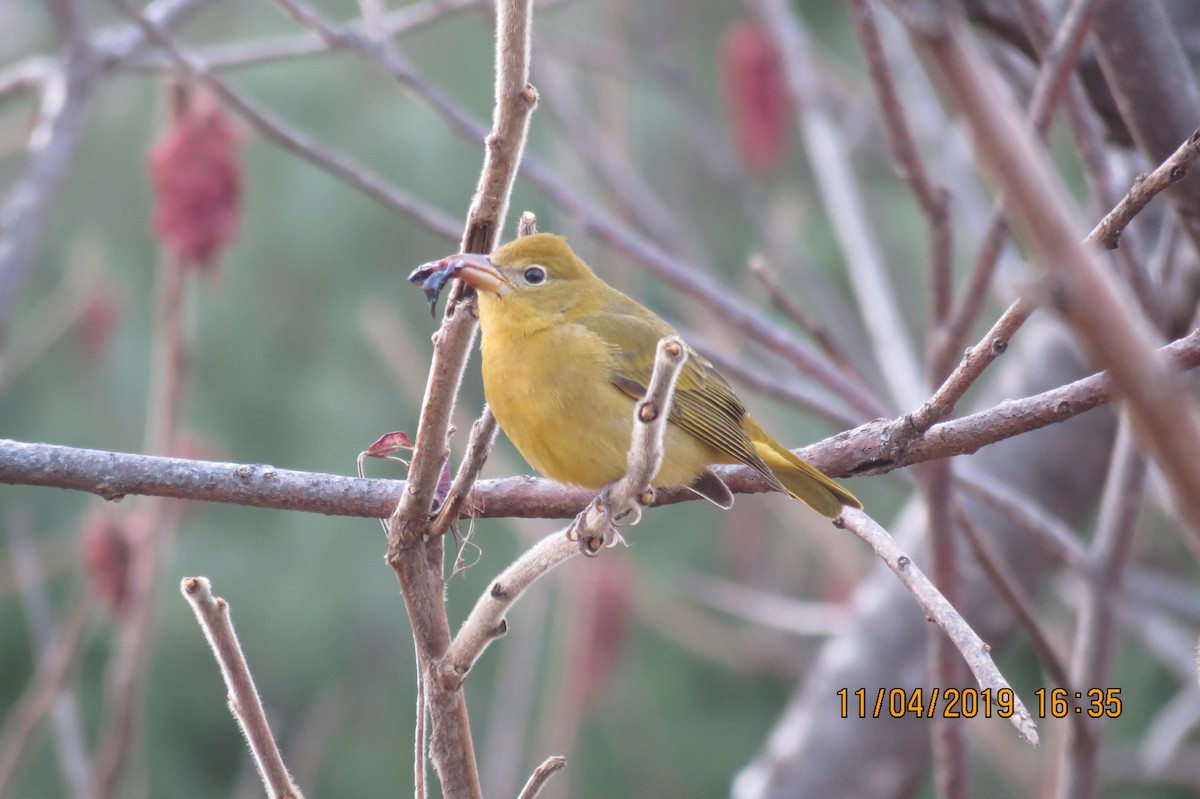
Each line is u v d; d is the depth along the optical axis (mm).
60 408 17625
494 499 6879
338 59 18859
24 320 17750
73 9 10281
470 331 4852
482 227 4973
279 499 6102
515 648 11898
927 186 7227
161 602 17516
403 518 5148
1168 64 6559
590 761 18609
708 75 20859
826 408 8891
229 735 17891
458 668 5035
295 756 13953
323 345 18562
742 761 18844
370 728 17781
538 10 11664
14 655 17875
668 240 12133
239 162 9375
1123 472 7969
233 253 18250
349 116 18672
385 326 13938
